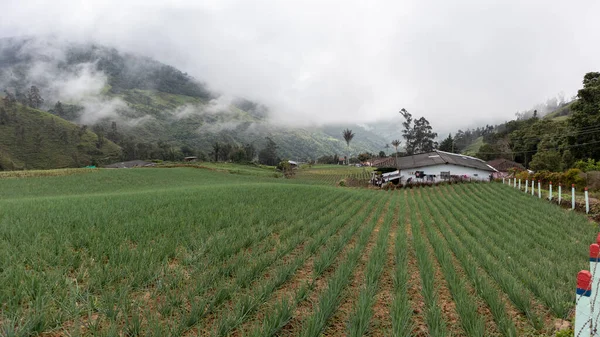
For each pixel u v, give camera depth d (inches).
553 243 352.5
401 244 339.3
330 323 173.3
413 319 181.3
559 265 267.3
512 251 311.0
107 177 2073.1
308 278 243.1
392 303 188.5
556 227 452.8
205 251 287.6
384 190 1464.1
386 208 749.3
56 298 174.1
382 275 257.0
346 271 237.0
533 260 289.1
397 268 250.2
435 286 234.8
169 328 147.8
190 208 520.1
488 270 255.6
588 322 116.4
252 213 507.8
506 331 160.4
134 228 354.6
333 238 380.2
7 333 136.3
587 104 1674.5
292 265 250.2
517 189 1067.3
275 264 264.1
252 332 144.5
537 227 442.6
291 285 227.8
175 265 257.4
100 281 197.2
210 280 212.2
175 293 184.2
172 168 3029.0
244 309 174.9
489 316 183.8
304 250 303.9
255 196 747.4
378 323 169.6
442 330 152.6
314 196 840.9
